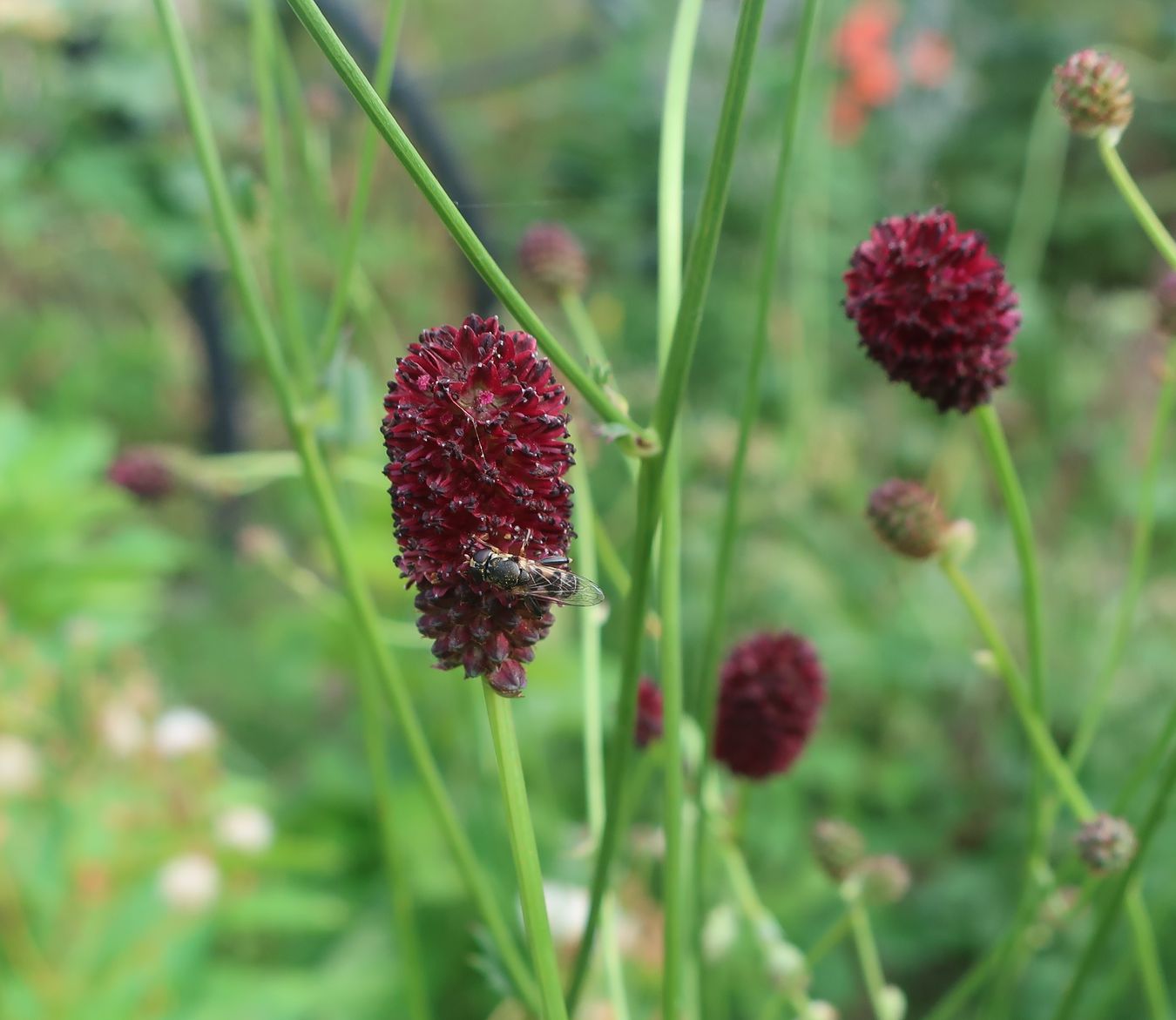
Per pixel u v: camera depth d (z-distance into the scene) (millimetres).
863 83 431
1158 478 384
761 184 425
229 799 246
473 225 431
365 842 293
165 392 546
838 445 391
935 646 342
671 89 142
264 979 223
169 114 388
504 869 225
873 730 348
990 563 367
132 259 517
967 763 343
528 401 107
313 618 325
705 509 369
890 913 305
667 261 140
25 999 209
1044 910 155
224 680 367
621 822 128
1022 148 515
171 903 220
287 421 140
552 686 283
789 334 405
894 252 128
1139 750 317
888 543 144
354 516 271
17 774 227
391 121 104
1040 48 518
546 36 672
